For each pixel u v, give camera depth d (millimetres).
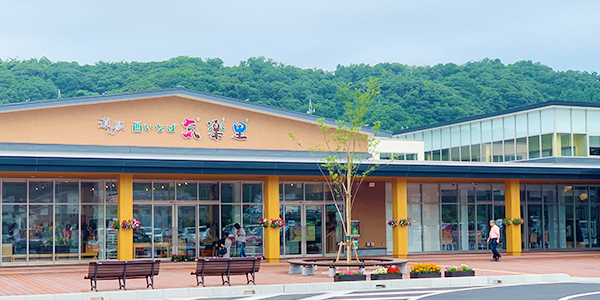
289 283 18828
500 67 110188
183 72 101625
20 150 25922
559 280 20219
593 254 32875
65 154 24031
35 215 27156
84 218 27828
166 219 28688
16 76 103625
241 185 29891
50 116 26703
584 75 106312
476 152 43969
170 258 28516
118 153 25109
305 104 99625
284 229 30484
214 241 29312
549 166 30672
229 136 29219
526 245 35562
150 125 28062
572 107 38438
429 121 90750
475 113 92750
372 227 32062
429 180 32031
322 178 29938
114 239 28188
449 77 103438
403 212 28906
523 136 40094
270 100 99125
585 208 37188
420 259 29156
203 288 17031
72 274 23125
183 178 28578
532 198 36031
